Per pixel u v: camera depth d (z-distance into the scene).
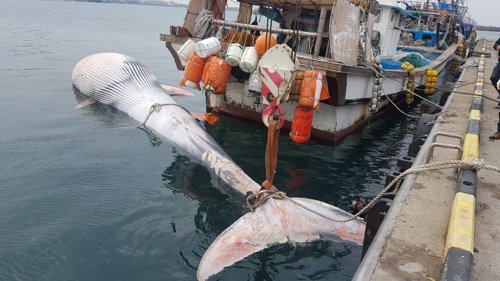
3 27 32.88
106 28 42.94
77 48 24.34
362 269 3.13
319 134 10.16
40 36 28.84
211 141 8.12
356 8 9.13
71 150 8.18
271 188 5.52
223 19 11.93
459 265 2.73
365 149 10.18
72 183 6.74
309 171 8.34
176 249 5.11
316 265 4.78
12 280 4.38
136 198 6.38
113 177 7.08
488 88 12.65
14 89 13.00
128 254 4.95
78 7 110.44
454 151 6.11
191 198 6.48
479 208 4.26
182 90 15.26
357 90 9.95
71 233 5.29
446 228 3.77
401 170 6.09
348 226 5.21
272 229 5.04
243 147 9.39
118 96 10.86
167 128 8.94
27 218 5.58
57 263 4.70
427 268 3.15
